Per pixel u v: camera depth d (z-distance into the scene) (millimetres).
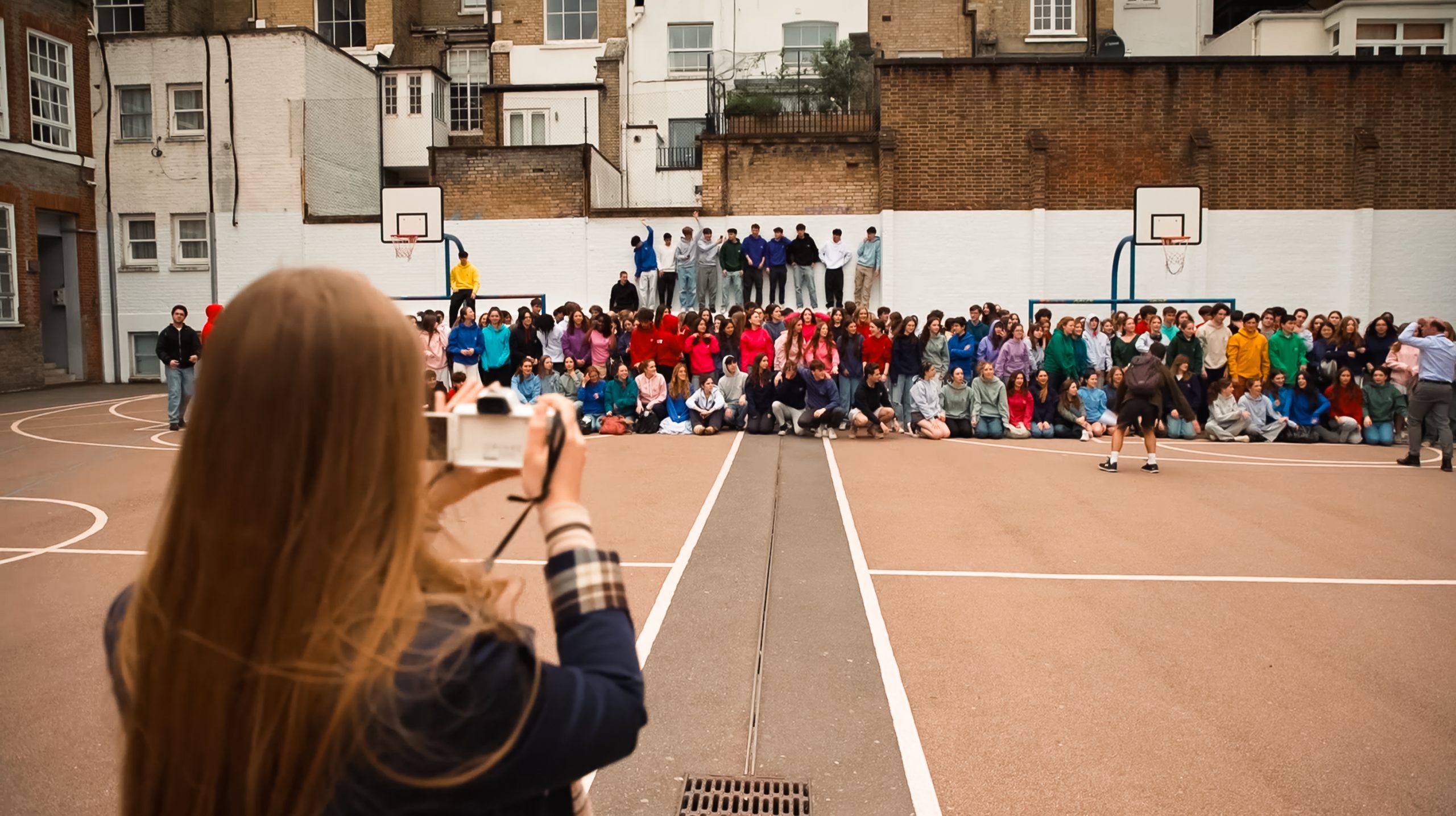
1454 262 22969
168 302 26203
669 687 5207
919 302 23219
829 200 23516
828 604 6711
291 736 1080
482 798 1124
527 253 24328
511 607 1335
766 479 11492
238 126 25844
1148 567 7773
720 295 22938
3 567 7723
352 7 31781
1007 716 4887
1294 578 7520
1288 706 5039
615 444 14297
